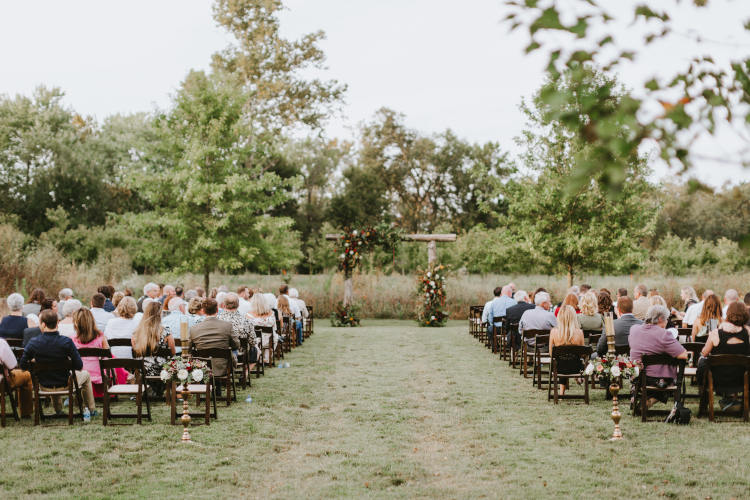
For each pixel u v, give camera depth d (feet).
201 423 21.40
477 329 48.37
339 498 14.39
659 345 21.20
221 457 17.48
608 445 18.47
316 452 18.08
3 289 55.88
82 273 68.23
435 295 59.11
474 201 171.73
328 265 124.88
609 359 19.47
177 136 69.67
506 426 20.99
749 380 21.02
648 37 5.61
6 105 121.39
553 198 57.26
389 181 175.83
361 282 72.49
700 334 26.04
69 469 16.14
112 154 130.11
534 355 29.71
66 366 20.62
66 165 114.62
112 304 34.22
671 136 5.40
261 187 69.82
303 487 15.15
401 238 60.39
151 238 72.69
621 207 56.18
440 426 21.12
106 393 20.85
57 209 108.58
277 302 41.70
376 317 69.87
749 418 21.11
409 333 52.13
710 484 15.08
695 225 129.08
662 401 22.26
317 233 157.79
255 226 69.87
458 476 15.93
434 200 179.42
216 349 23.63
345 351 40.75
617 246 57.52
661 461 16.87
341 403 24.86
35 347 20.54
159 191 70.95
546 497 14.32
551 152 57.88
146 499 14.19
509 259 63.52
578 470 16.24
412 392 27.04
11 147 116.78
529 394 26.53
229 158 68.74
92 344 23.45
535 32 5.53
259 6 102.58
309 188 177.06
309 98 109.81
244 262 71.72
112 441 18.76
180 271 68.59
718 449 17.87
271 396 26.25
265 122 107.96
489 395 26.30
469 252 96.17
